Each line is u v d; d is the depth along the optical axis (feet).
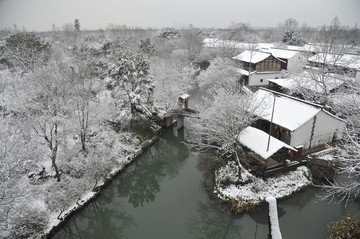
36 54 128.47
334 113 113.80
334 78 117.50
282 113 94.48
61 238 67.36
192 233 71.10
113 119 109.60
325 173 81.87
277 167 82.12
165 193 88.58
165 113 124.57
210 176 89.25
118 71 108.47
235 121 82.07
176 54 227.61
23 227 57.62
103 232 74.79
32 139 77.51
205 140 107.55
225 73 165.27
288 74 160.25
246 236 70.28
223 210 75.00
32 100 76.64
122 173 93.35
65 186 74.74
